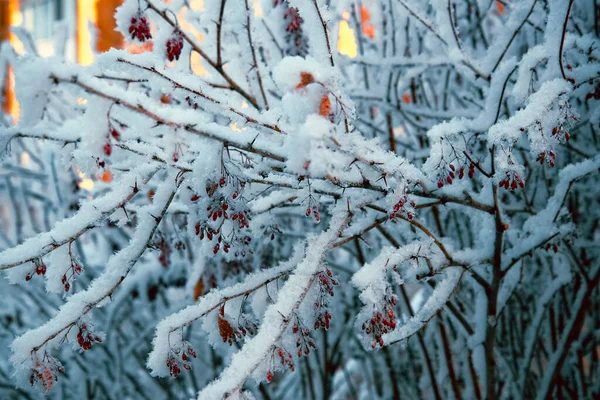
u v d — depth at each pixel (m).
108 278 1.85
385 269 1.83
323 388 3.77
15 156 4.57
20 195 4.96
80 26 8.59
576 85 2.07
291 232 3.21
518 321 3.57
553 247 2.41
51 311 4.10
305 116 1.51
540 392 3.01
